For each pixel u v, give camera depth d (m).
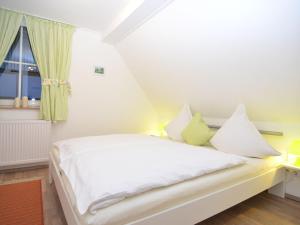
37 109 3.08
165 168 1.47
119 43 3.48
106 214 1.03
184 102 3.51
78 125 3.46
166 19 2.38
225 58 2.27
